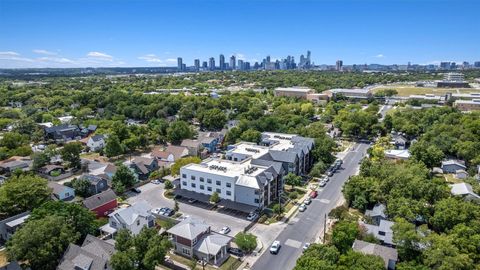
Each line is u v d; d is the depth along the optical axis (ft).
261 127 457.27
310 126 444.55
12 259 166.30
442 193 228.63
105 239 200.03
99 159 382.01
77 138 470.80
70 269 158.10
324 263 146.82
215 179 258.57
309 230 220.84
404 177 239.30
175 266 178.29
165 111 599.57
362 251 172.14
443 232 197.67
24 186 225.35
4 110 585.63
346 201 258.57
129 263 152.97
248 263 183.73
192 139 440.04
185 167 276.62
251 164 285.43
